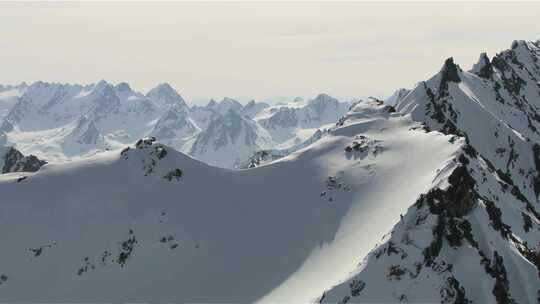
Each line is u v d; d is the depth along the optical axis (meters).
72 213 115.69
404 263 72.44
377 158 117.31
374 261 74.38
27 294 101.75
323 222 104.50
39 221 114.75
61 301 99.12
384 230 85.75
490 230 79.88
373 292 70.88
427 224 75.94
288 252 100.19
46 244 110.25
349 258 85.75
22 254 109.12
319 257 94.50
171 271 102.38
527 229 103.56
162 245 108.12
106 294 99.56
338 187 112.75
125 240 109.44
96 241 109.81
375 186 107.81
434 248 73.56
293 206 112.94
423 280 70.62
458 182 81.06
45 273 105.56
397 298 69.44
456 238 75.38
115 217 114.12
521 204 115.50
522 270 78.12
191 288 97.38
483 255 74.31
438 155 105.88
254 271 98.06
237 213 115.12
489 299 69.31
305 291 82.25
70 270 105.50
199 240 108.25
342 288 72.94
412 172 104.94
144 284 100.44
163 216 113.94
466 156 106.31
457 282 70.38
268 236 106.50
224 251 105.06
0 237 112.44
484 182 105.44
